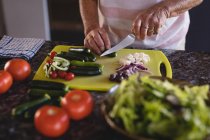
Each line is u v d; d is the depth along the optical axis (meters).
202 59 1.21
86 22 1.40
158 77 0.91
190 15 1.95
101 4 1.38
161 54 1.23
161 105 0.75
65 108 0.83
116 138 0.80
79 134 0.82
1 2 2.50
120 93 0.80
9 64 1.03
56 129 0.78
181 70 1.13
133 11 1.34
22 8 2.50
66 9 2.47
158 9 1.21
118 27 1.39
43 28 2.56
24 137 0.80
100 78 1.07
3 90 0.96
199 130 0.69
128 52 1.25
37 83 0.96
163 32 1.38
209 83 1.04
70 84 1.03
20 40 1.34
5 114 0.89
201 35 2.01
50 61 1.10
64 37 2.58
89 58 1.16
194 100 0.76
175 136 0.71
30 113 0.85
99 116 0.88
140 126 0.74
